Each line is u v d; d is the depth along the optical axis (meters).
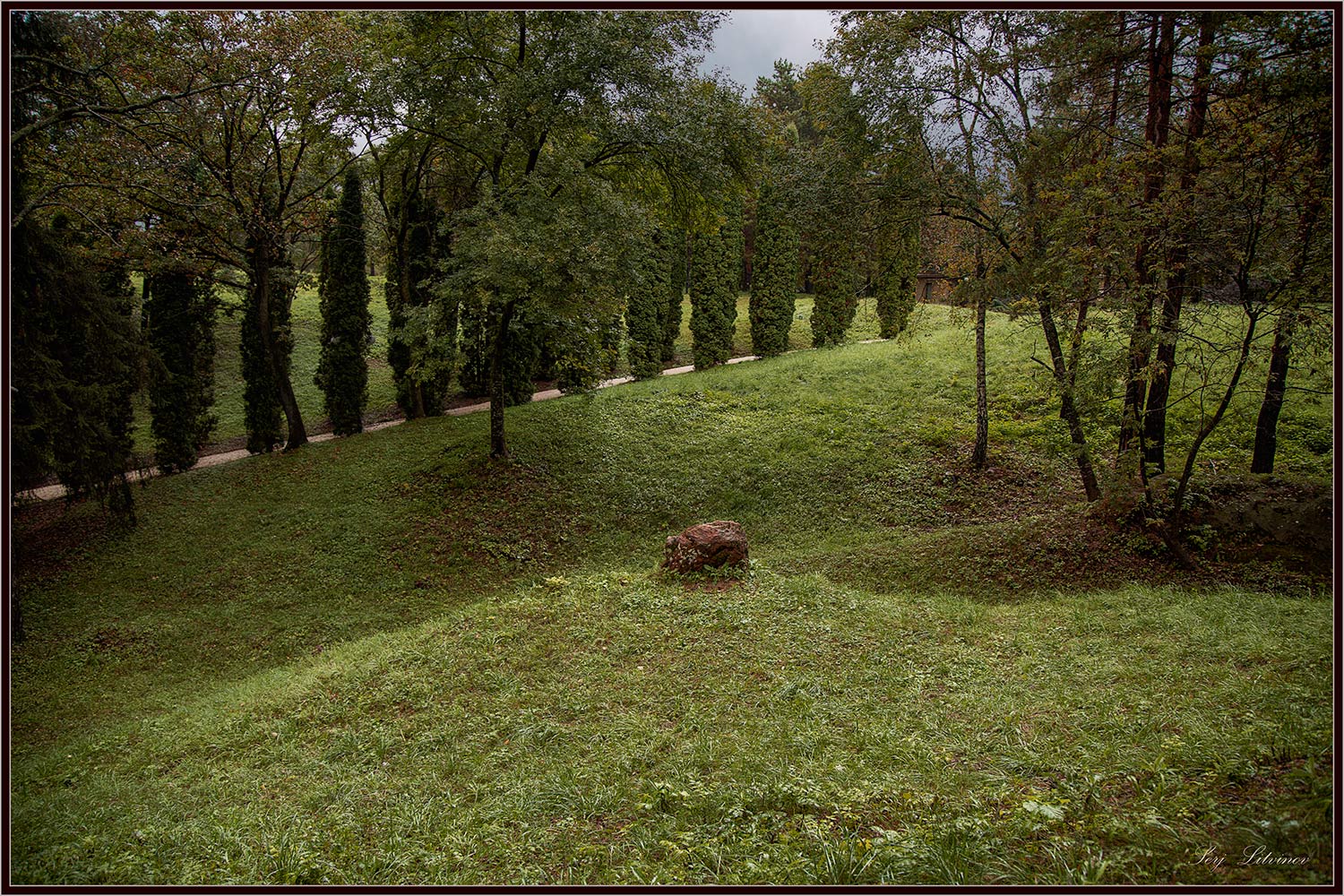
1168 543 11.99
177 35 16.98
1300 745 5.19
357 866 5.39
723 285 30.36
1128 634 9.14
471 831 5.85
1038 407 21.11
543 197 17.38
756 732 7.21
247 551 17.02
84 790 7.68
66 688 11.90
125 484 15.48
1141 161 11.30
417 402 25.42
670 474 20.09
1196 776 5.20
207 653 13.20
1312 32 9.81
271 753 8.07
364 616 14.41
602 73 16.81
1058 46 12.55
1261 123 10.27
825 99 16.06
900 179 16.03
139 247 18.81
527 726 7.88
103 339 13.87
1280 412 17.92
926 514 16.98
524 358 26.39
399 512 18.27
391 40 19.27
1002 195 15.18
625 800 6.09
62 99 13.63
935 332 29.75
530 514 18.22
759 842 5.17
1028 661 8.52
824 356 29.05
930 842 4.82
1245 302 10.87
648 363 29.14
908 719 7.21
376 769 7.38
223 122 18.86
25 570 16.59
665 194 22.30
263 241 21.09
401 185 25.08
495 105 17.53
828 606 11.26
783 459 20.12
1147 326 11.65
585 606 11.54
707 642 9.86
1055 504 16.56
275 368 22.52
